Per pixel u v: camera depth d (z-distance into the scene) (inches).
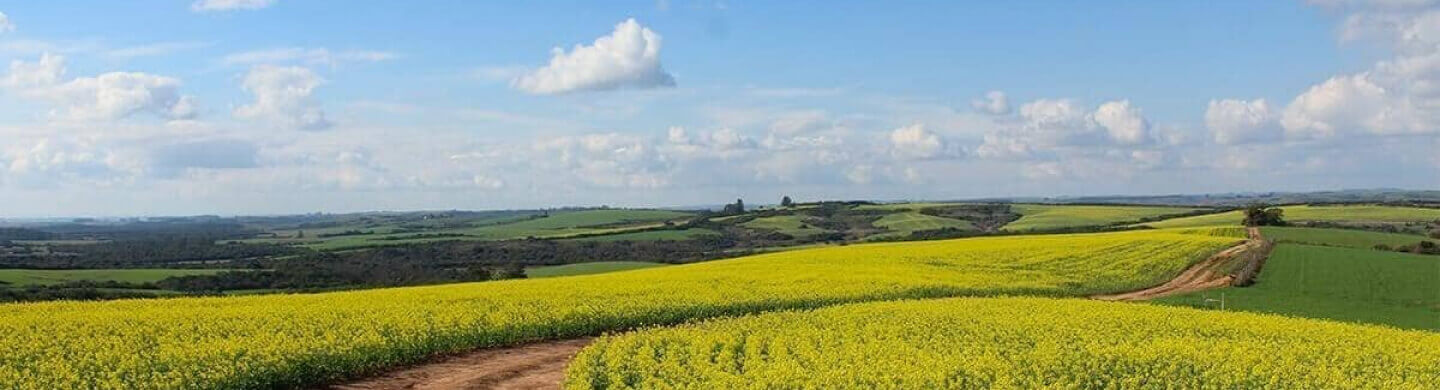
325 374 941.2
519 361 1075.3
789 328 1159.0
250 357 882.1
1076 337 1095.0
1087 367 895.7
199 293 2335.1
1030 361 901.8
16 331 1035.9
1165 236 3198.8
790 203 6569.9
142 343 972.6
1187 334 1149.1
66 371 813.2
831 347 973.2
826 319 1251.8
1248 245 2972.4
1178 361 914.7
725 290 1653.5
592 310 1320.1
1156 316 1306.6
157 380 810.2
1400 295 1985.7
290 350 916.0
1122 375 868.0
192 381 802.8
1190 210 5221.5
